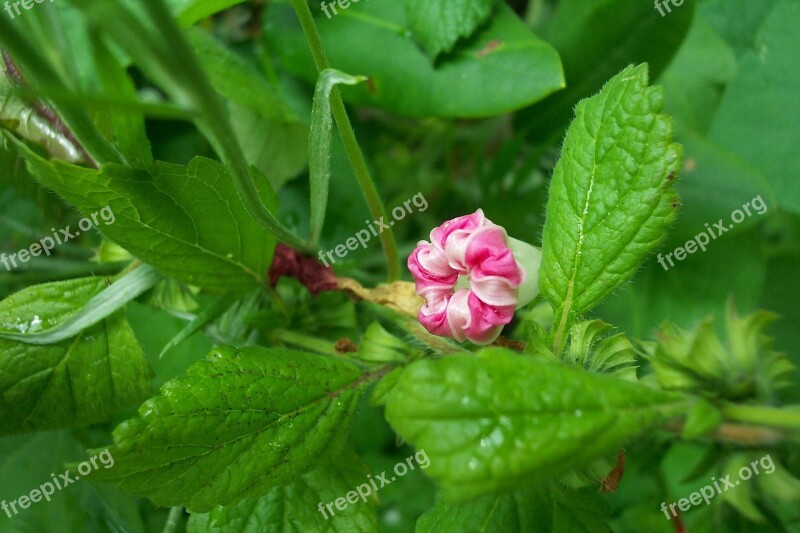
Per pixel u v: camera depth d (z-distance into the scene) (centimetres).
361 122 33
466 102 29
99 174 23
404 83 29
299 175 31
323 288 26
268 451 23
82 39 27
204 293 26
